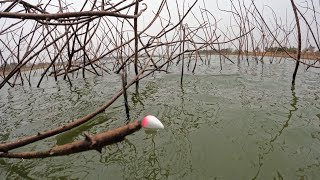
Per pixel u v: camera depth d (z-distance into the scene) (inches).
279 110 147.6
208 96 180.9
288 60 411.5
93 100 184.2
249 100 168.4
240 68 326.0
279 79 237.5
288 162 95.5
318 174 87.4
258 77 249.9
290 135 115.7
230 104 160.9
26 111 171.0
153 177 89.7
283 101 164.9
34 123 145.3
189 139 115.6
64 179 89.2
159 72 303.1
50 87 254.2
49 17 77.9
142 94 195.0
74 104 178.4
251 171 91.4
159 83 234.2
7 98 219.0
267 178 86.9
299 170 90.4
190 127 128.0
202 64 394.3
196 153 104.2
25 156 76.7
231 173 90.5
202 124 131.2
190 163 97.5
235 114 142.6
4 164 98.9
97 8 140.6
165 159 100.3
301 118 134.7
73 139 119.3
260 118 135.8
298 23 196.1
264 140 112.4
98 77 297.6
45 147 112.0
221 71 298.8
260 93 185.5
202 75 268.7
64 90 231.6
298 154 100.4
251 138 114.7
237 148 106.9
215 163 97.0
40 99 202.8
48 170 94.3
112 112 153.8
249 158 99.5
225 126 127.6
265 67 330.0
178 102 168.9
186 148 108.0
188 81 238.5
